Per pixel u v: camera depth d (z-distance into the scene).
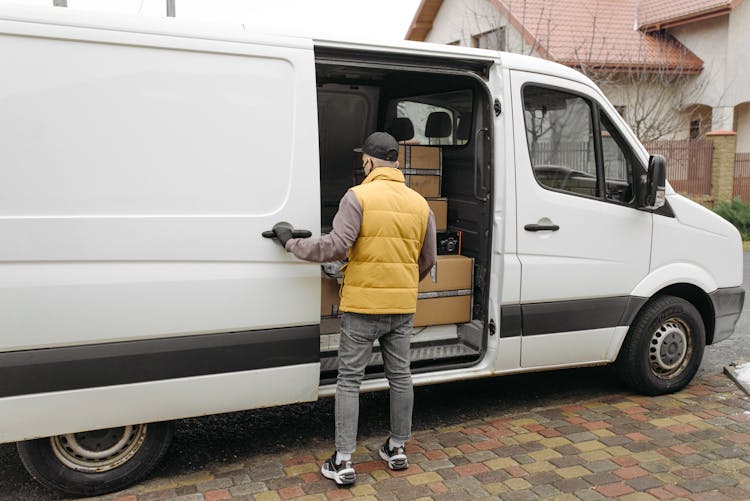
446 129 4.77
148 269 3.20
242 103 3.34
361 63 3.74
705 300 4.96
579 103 4.39
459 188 4.64
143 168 3.17
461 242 4.60
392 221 3.39
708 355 5.89
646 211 4.58
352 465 3.60
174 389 3.30
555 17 17.19
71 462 3.34
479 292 4.39
